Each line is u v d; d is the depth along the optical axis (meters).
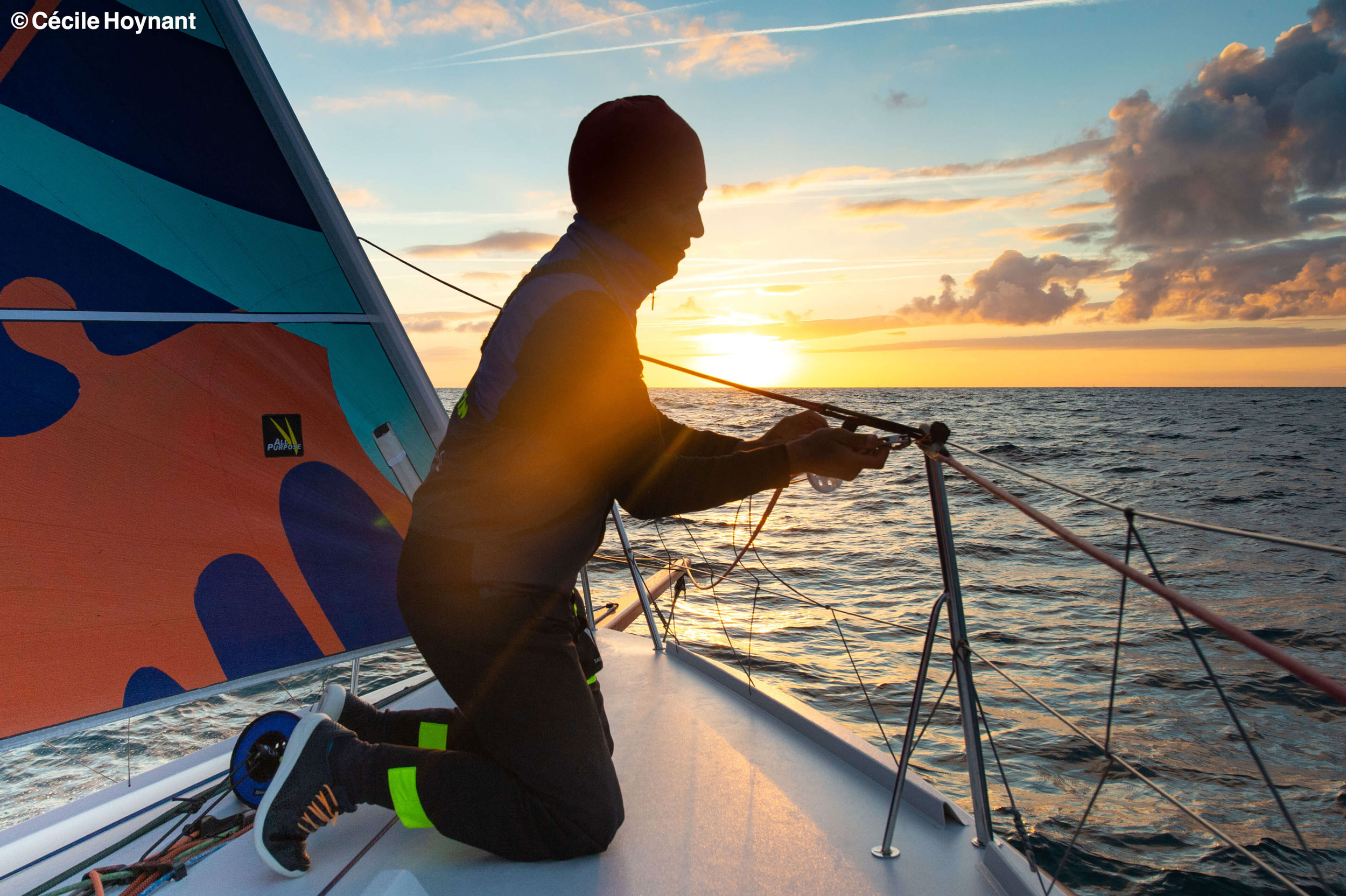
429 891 1.33
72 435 1.66
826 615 6.86
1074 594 8.30
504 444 1.24
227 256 1.83
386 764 1.35
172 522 1.79
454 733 1.53
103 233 1.67
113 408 1.71
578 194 1.26
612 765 1.42
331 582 2.03
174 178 1.73
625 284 1.29
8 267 1.57
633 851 1.44
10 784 2.87
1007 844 1.40
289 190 1.86
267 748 1.61
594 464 1.22
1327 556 10.52
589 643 1.57
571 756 1.34
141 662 1.76
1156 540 11.91
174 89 1.69
